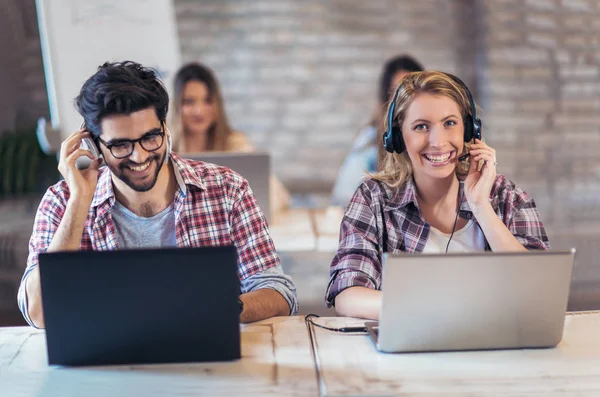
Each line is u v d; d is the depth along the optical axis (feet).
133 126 4.47
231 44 16.24
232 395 3.56
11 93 15.52
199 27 16.15
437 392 3.54
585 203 15.37
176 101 10.53
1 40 15.26
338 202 10.62
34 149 13.85
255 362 3.98
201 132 10.67
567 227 13.56
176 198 5.08
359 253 5.13
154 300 3.92
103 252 3.87
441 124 4.95
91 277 3.89
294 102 16.49
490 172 4.97
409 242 5.26
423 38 16.34
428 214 5.34
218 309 3.95
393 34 16.30
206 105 10.52
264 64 16.33
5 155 13.65
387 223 5.31
